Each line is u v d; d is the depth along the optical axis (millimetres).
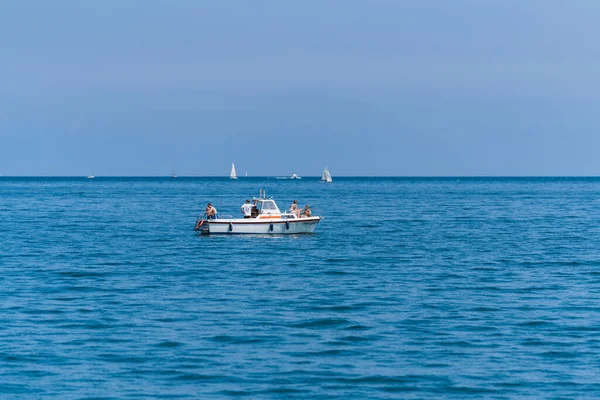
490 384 104625
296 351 120062
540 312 148625
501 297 165125
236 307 153750
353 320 141625
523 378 107125
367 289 176250
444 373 109188
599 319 142000
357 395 100500
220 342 125062
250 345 123500
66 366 111625
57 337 127438
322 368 111375
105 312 147750
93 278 191750
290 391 101812
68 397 99250
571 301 160250
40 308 151250
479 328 135000
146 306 154375
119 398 98938
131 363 113188
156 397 99375
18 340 125312
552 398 99438
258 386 103500
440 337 128750
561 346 122875
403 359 115875
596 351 120000
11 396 99375
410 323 139250
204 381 105438
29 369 110062
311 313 148000
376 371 110000
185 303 157875
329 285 182125
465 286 180125
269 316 145000
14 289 173625
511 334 130625
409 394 101000
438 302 159375
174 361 114312
